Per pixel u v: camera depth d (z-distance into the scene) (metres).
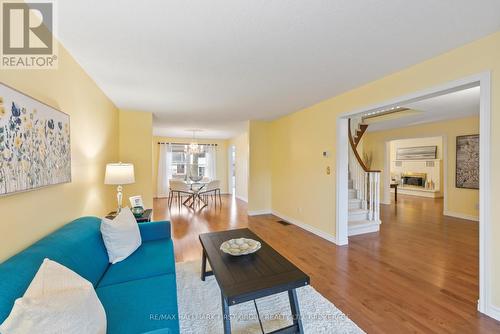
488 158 1.83
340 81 2.85
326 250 3.24
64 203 1.94
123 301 1.39
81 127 2.35
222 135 8.12
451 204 5.30
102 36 1.82
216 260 1.82
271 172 5.61
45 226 1.63
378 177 4.28
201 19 1.63
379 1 1.46
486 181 1.84
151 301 1.40
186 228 4.32
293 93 3.32
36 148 1.46
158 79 2.72
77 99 2.24
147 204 4.27
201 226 4.46
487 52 1.84
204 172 8.99
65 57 1.98
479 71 1.89
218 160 9.23
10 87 1.21
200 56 2.18
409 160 9.35
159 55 2.14
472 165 4.96
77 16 1.57
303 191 4.34
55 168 1.72
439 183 8.30
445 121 5.42
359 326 1.73
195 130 6.91
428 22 1.68
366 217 4.40
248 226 4.49
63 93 1.95
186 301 2.04
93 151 2.72
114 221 2.07
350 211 4.34
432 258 2.96
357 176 4.77
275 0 1.45
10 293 0.96
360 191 4.69
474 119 4.93
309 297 2.09
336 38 1.89
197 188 6.85
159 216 5.28
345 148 3.48
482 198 1.87
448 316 1.84
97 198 2.87
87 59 2.19
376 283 2.35
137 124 4.25
